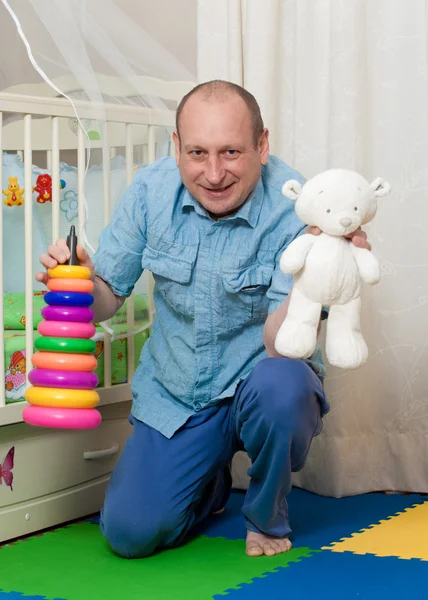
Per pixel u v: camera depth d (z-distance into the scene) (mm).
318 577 1472
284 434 1479
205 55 2234
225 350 1624
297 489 2164
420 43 2043
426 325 2062
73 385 1404
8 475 1744
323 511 1932
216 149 1453
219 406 1642
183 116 1488
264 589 1421
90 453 1921
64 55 1809
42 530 1829
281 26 2176
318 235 1364
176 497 1594
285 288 1492
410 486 2086
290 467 1522
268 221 1561
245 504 1592
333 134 2047
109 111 1897
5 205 2219
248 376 1548
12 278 2246
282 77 2186
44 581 1488
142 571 1529
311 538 1706
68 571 1541
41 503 1810
